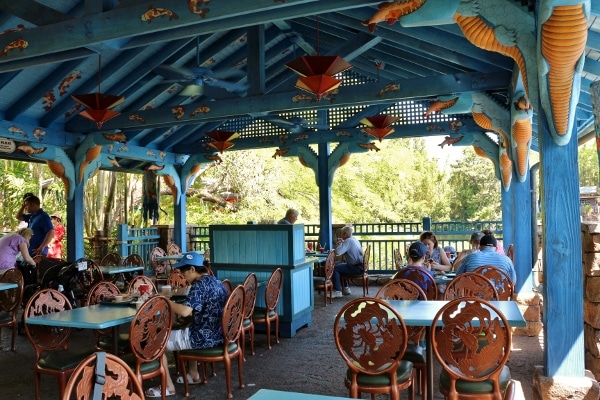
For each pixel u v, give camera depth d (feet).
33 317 13.85
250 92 26.71
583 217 28.89
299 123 35.76
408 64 29.55
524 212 22.43
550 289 12.17
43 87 26.86
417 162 88.74
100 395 7.11
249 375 16.69
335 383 15.85
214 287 14.83
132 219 55.67
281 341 20.99
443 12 12.32
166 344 13.65
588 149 78.69
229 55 32.91
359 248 31.89
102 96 21.99
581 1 8.78
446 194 91.45
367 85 24.41
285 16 15.26
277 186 64.34
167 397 14.71
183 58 30.89
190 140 40.75
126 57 27.14
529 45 11.82
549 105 11.30
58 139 30.66
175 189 40.81
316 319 25.25
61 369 13.07
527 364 17.16
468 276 15.52
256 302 21.85
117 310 14.83
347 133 35.50
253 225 22.36
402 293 15.49
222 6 14.65
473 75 22.66
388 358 11.10
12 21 22.15
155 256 34.27
